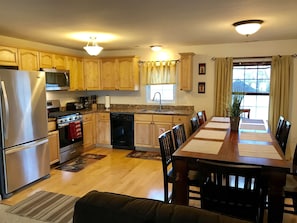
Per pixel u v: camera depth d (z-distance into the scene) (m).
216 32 3.95
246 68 5.09
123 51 5.95
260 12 2.84
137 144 5.44
